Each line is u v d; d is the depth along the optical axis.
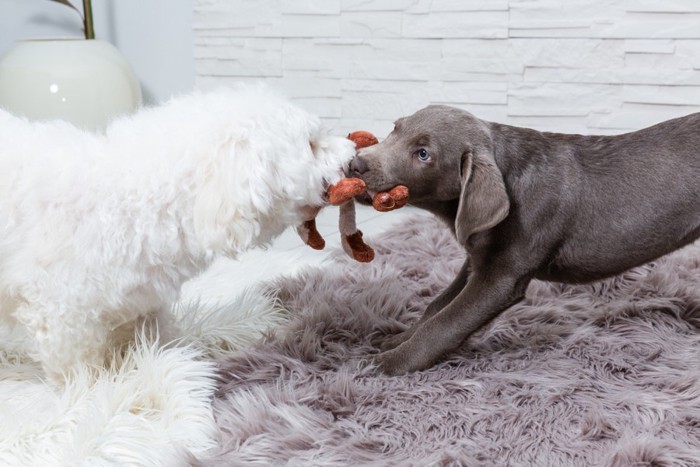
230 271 2.34
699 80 2.85
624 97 2.96
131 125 1.58
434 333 1.71
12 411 1.49
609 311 1.94
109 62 3.09
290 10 3.28
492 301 1.72
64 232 1.48
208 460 1.33
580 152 1.79
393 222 2.81
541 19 2.98
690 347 1.80
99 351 1.60
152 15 3.48
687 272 2.16
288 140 1.46
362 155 1.70
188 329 1.84
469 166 1.65
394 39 3.18
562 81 3.01
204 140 1.45
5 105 3.06
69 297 1.50
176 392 1.50
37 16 3.64
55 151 1.54
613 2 2.88
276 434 1.42
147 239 1.50
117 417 1.44
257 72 3.39
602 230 1.75
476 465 1.32
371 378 1.66
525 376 1.65
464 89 3.13
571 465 1.33
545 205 1.73
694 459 1.31
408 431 1.45
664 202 1.73
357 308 1.97
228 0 3.35
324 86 3.31
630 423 1.45
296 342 1.79
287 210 1.51
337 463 1.33
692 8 2.80
